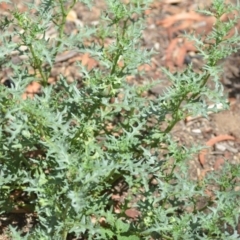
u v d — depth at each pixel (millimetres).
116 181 4629
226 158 5117
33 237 3875
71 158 3445
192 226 3820
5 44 3877
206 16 6277
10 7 6082
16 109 3615
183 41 6004
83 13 6152
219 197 3863
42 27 3848
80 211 3713
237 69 5785
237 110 5480
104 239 4203
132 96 4180
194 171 4977
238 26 6117
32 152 4578
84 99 4000
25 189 3785
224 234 3801
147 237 4109
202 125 5320
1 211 4277
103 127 4406
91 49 4043
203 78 3979
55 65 5629
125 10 3934
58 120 3645
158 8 6316
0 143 4070
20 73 4305
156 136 4098
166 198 3961
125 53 3939
